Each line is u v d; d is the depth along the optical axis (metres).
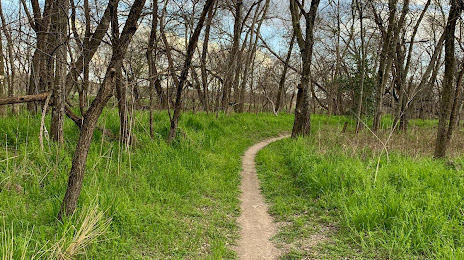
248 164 9.51
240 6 18.97
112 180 6.04
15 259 3.20
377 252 4.19
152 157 7.56
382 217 4.82
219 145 10.59
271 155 10.14
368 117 21.44
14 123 7.79
